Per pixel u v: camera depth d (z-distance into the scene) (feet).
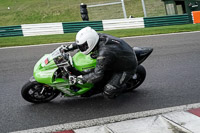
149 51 16.03
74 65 14.52
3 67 22.75
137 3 70.54
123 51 13.89
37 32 40.81
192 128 12.52
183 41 31.53
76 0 75.05
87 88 14.98
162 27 44.98
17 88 18.12
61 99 16.26
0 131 12.94
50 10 68.44
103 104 15.61
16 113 14.62
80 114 14.42
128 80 15.23
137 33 38.11
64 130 12.87
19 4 75.00
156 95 16.80
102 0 73.20
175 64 22.81
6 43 32.83
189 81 19.06
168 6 50.16
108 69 14.24
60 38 36.58
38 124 13.50
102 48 13.32
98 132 12.50
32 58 25.57
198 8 49.01
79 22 42.70
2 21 62.85
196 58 24.43
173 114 14.19
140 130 12.54
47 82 14.17
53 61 14.23
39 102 15.62
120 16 63.98
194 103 15.64
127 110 14.85
